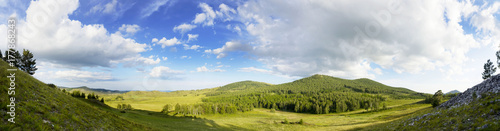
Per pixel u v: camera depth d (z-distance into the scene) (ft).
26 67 209.56
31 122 44.52
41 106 56.24
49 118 51.60
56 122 52.08
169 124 233.55
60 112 60.95
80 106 81.10
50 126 48.34
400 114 293.02
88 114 76.02
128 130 89.35
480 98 94.32
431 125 90.63
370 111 511.40
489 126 58.08
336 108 639.76
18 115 43.45
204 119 418.92
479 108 77.15
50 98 67.62
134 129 96.12
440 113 101.19
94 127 66.39
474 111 77.41
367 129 183.21
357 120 323.78
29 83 67.05
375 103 508.12
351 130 208.33
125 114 250.78
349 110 645.92
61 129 50.34
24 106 49.55
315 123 333.83
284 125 309.22
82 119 66.90
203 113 556.10
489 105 73.56
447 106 127.03
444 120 87.45
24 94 56.59
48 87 81.82
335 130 224.53
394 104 646.74
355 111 604.90
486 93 94.07
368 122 266.57
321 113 640.17
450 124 79.20
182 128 216.74
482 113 71.36
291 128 275.39
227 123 344.28
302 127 282.56
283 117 522.06
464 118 76.43
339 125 279.49
